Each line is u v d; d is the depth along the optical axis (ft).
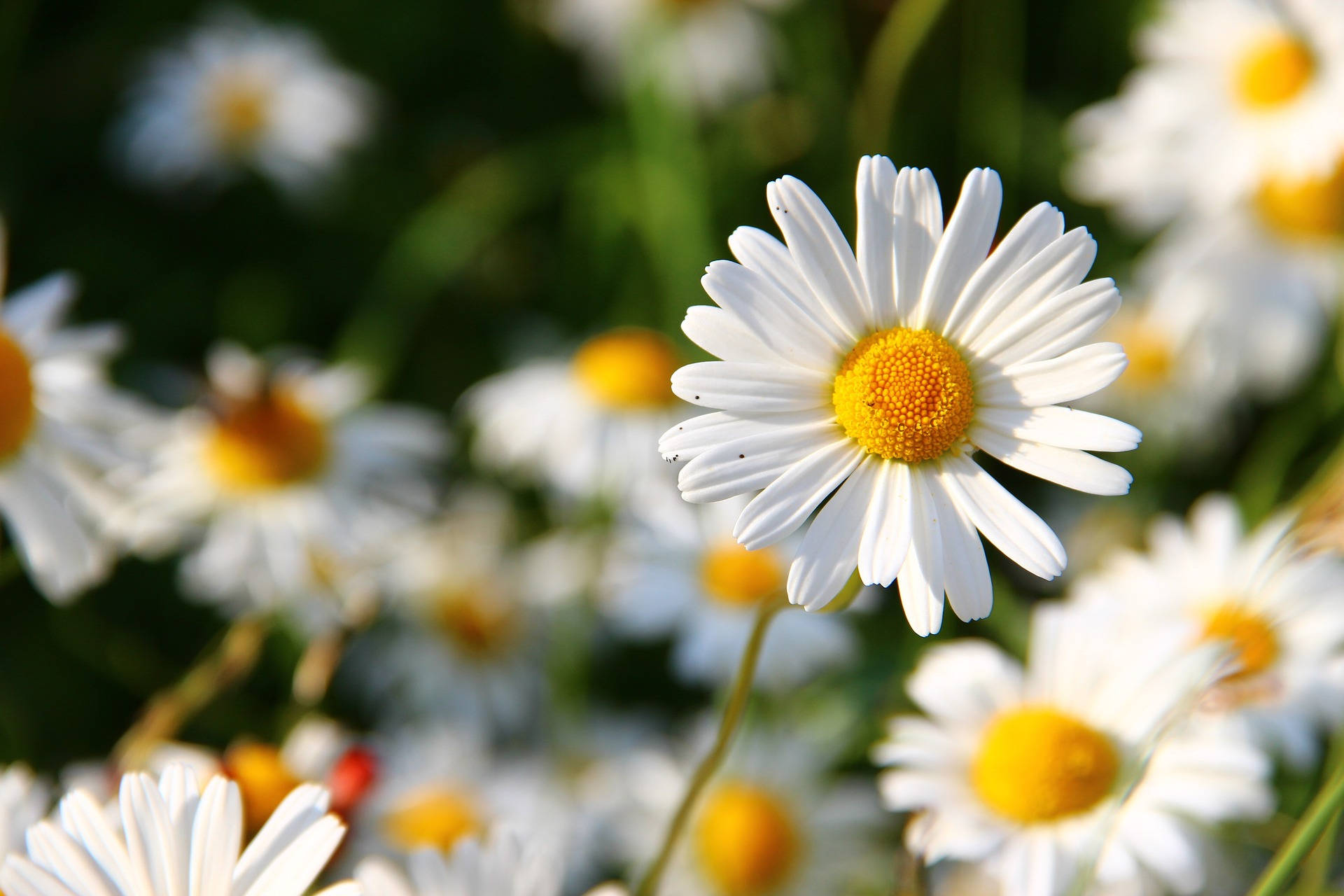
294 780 1.69
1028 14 2.48
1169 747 1.70
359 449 2.04
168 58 2.60
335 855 1.69
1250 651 1.78
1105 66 2.47
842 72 2.46
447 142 2.66
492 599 2.16
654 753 2.01
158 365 2.27
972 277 1.57
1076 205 2.35
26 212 2.34
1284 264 2.15
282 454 1.98
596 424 2.16
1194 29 2.12
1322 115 2.05
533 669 2.18
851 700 1.99
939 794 1.70
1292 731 1.76
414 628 2.14
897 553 1.55
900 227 1.57
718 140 2.48
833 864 1.96
